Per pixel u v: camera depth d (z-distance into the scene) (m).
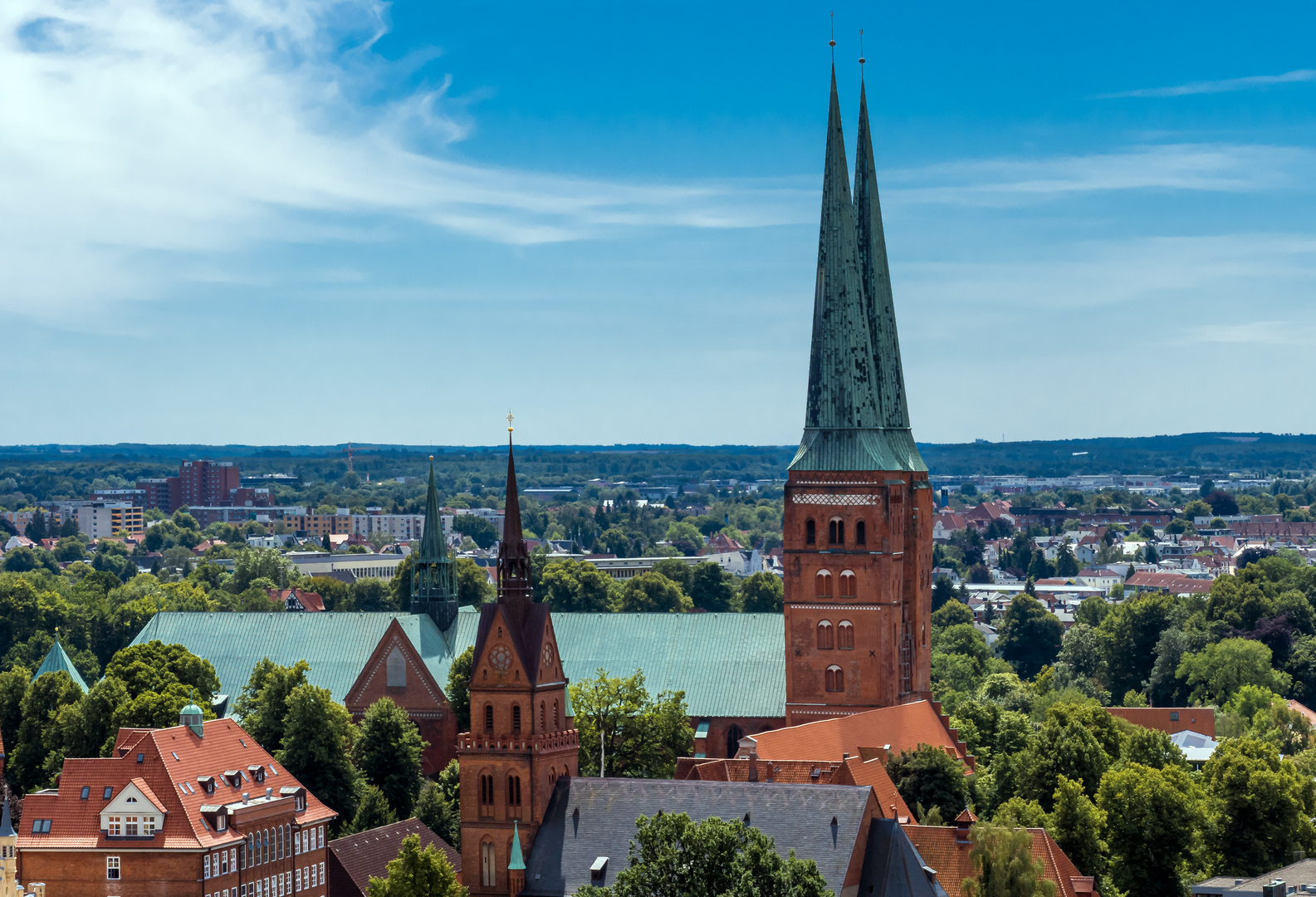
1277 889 145.25
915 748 182.75
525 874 141.12
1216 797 175.50
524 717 144.00
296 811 165.38
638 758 183.88
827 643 188.50
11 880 150.50
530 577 148.12
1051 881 137.75
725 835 115.56
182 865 151.62
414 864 137.50
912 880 132.12
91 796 154.75
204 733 163.00
